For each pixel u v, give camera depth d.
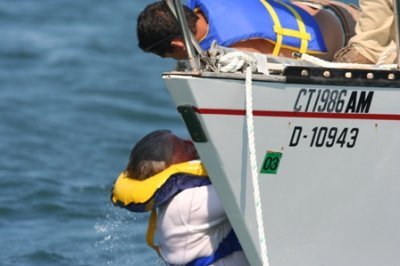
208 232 16.84
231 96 15.48
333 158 16.12
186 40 15.77
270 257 16.28
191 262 16.95
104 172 30.53
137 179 16.98
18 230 25.44
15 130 34.78
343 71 15.77
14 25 52.28
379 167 16.33
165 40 16.58
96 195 28.19
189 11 16.81
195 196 16.69
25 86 41.16
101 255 23.70
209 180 16.78
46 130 34.91
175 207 16.77
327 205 16.30
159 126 36.59
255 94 15.55
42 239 24.80
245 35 16.88
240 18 16.97
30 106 38.03
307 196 16.19
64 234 25.11
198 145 15.85
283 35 17.14
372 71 15.88
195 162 16.77
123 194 17.05
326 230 16.42
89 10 56.44
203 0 17.05
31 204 27.34
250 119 15.44
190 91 15.37
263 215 16.09
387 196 16.50
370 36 17.17
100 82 41.91
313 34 17.48
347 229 16.50
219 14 16.94
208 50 15.76
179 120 37.31
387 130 16.19
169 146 16.91
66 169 30.64
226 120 15.57
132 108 38.19
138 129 36.00
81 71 43.84
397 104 16.11
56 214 26.64
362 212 16.47
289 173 16.02
